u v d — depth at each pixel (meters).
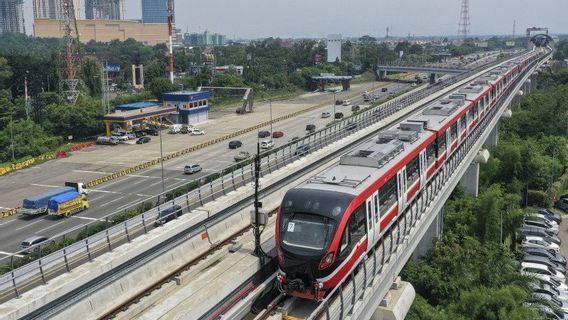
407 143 28.05
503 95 68.44
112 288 18.25
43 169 63.62
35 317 15.41
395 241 23.16
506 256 34.41
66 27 106.69
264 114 102.69
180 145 74.44
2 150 69.25
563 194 54.91
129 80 158.00
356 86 155.38
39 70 105.81
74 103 87.06
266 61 181.75
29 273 16.11
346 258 18.02
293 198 18.97
